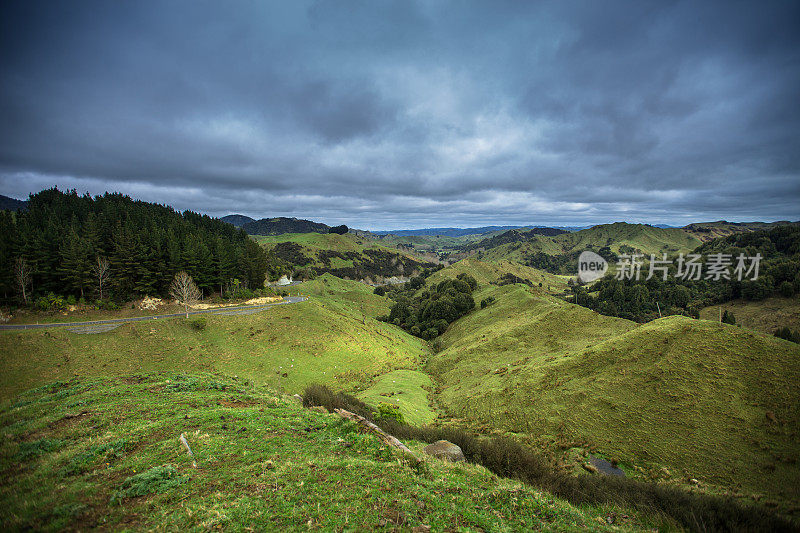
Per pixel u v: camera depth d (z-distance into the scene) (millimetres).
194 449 15445
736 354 44000
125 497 11578
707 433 36531
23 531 9617
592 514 16609
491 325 105375
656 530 14938
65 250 77625
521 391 54531
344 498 11703
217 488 12297
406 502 11594
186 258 93250
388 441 17266
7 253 72812
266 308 92062
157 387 26547
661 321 57938
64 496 11469
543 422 45906
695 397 41062
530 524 11828
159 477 12695
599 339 65625
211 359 65250
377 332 106500
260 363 66562
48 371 53406
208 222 167125
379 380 70812
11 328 63156
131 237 89000
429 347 118438
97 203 135500
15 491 11992
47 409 21609
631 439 38812
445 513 11336
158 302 86500
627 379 47656
